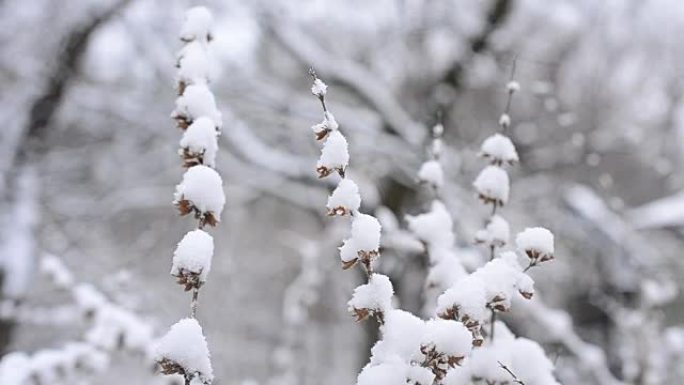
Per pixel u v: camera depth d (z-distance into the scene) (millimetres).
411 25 8344
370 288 1553
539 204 8141
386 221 5008
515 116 8633
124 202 9352
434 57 8469
